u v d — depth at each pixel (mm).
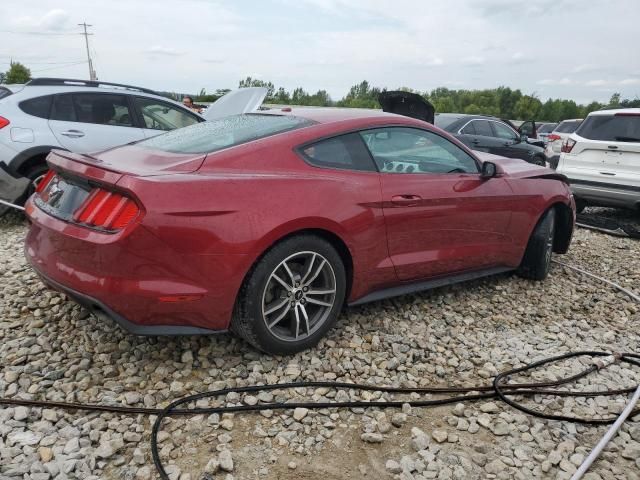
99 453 2533
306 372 3291
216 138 3580
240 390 3043
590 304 4867
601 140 8219
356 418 2945
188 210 2863
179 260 2891
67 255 3016
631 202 7973
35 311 3871
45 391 3004
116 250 2801
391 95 8852
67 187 3240
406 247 3916
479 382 3408
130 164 3219
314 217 3256
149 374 3217
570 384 3430
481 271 4676
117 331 3648
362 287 3719
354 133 3736
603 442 2793
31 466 2424
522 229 4828
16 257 5035
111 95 6867
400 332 3945
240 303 3162
